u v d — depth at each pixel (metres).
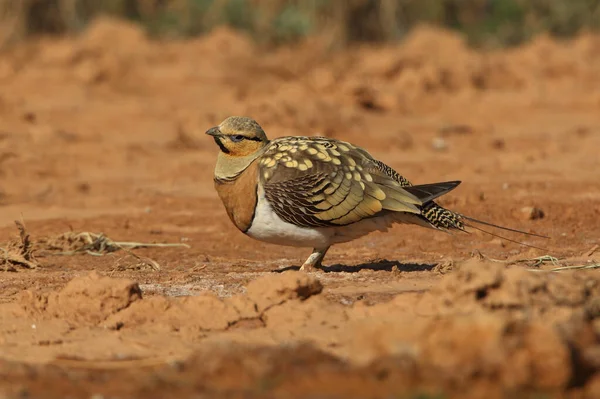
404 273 17.61
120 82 44.16
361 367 11.41
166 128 36.09
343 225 17.38
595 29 59.97
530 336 11.23
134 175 29.98
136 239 22.48
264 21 57.88
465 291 13.45
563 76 47.62
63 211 25.67
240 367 11.81
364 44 58.47
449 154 33.00
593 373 11.38
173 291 16.72
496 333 11.34
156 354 13.45
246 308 14.54
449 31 54.31
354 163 17.38
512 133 37.16
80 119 37.50
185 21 59.28
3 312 14.94
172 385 11.59
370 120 38.03
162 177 29.62
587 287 13.80
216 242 22.23
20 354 13.47
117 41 50.72
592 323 12.81
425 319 12.27
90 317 14.73
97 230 23.30
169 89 43.75
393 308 14.20
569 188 27.09
